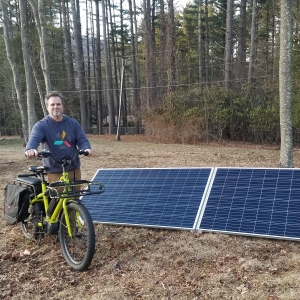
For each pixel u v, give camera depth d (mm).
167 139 20453
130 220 5086
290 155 8391
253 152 14383
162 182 5660
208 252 4121
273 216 4508
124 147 17047
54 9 32062
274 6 19797
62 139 4301
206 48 30938
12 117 29422
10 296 3389
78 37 28875
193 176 5578
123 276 3652
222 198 5016
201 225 4707
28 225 5180
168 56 22562
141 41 34656
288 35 7770
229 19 20578
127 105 42469
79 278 3666
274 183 4945
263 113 18750
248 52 31250
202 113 20109
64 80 30594
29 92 12641
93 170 9703
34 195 4430
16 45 24578
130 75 35594
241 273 3598
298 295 3141
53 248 4438
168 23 22688
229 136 20875
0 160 11664
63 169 4035
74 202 3852
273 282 3375
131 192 5645
